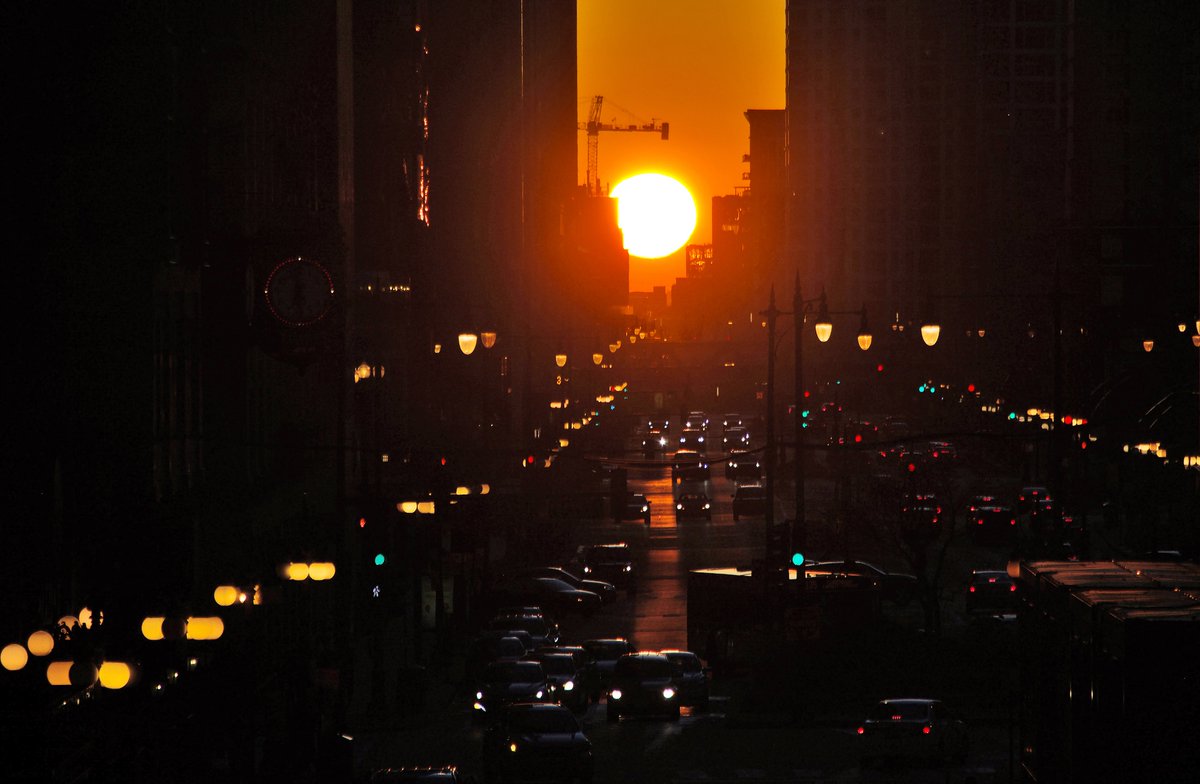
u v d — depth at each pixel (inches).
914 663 7593.5
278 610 6870.1
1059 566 3649.1
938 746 5664.4
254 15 6791.3
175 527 5019.7
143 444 4933.6
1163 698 2689.5
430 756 6195.9
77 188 4768.7
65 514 4559.5
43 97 4606.3
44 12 4680.1
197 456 5969.5
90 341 4790.8
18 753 3432.6
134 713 3978.8
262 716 5895.7
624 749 6318.9
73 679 3134.8
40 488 4384.8
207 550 5748.0
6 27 4475.9
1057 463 7554.1
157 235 5049.2
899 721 5679.1
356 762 6038.4
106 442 4854.8
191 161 5693.9
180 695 4414.4
